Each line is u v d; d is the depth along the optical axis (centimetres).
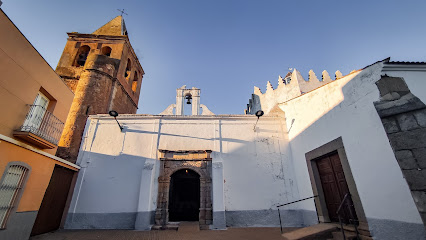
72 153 1022
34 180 658
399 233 434
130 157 952
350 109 600
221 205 845
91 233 742
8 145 564
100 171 923
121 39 1741
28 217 628
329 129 693
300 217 866
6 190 566
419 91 462
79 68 1545
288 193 910
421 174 410
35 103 706
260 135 1018
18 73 618
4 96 572
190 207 1046
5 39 577
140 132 1004
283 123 1042
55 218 802
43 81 717
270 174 942
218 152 976
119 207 863
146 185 866
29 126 618
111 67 1420
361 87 565
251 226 851
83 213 851
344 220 624
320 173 762
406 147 440
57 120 775
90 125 1013
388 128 472
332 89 690
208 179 916
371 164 514
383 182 478
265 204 890
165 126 1024
